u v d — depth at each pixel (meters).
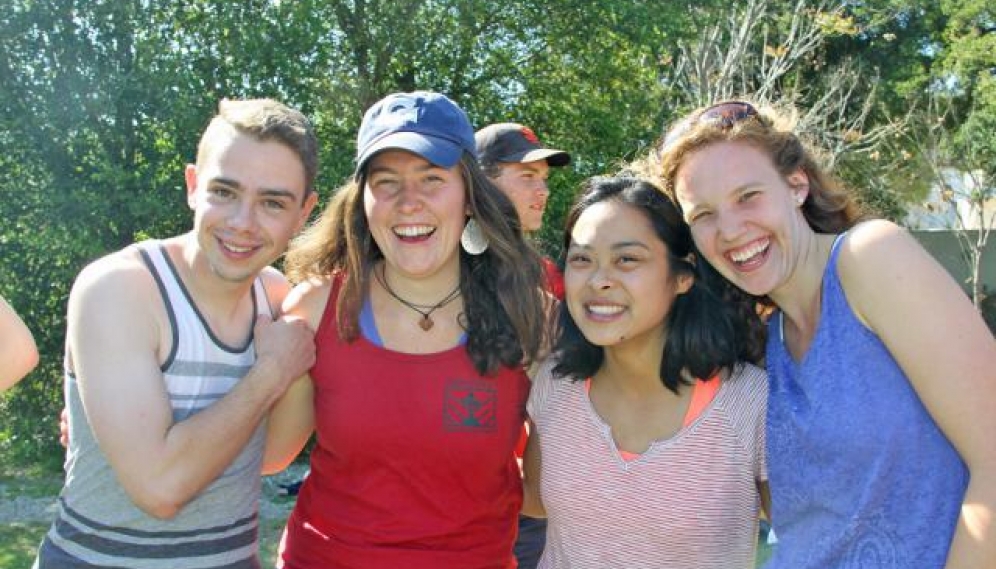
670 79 16.50
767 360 2.51
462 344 2.80
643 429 2.71
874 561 2.17
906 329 2.09
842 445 2.19
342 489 2.72
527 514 3.20
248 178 2.61
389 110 2.84
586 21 13.05
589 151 13.76
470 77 13.51
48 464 10.95
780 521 2.43
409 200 2.75
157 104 10.89
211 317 2.71
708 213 2.41
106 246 11.05
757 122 2.40
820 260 2.36
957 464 2.13
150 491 2.43
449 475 2.68
